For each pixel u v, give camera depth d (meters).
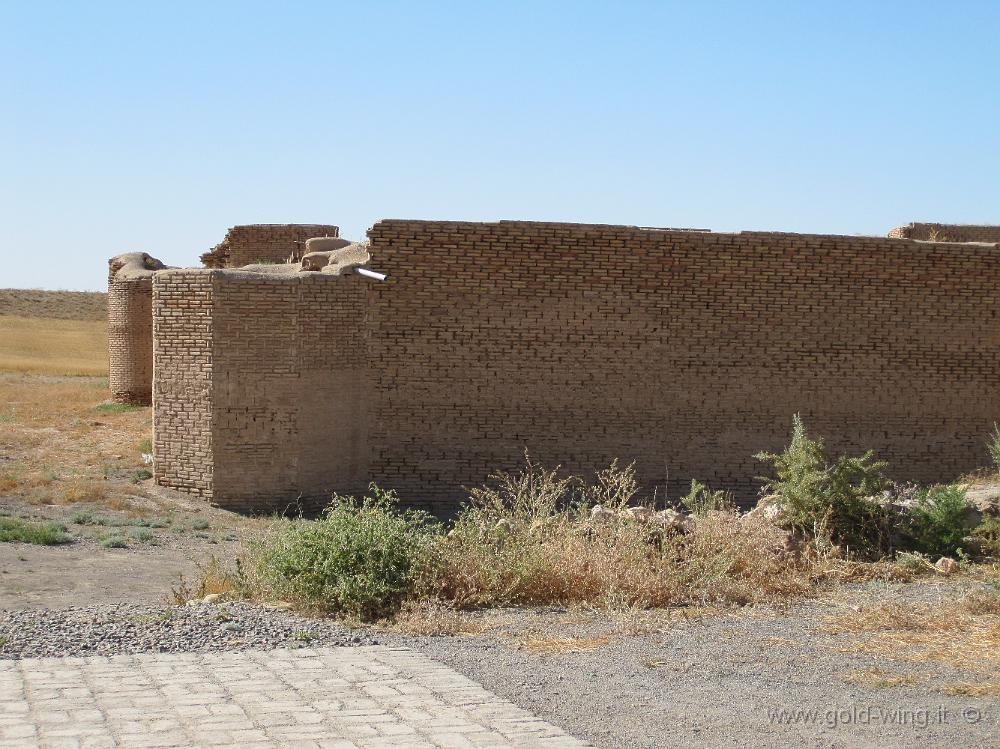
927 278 18.59
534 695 6.31
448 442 16.92
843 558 11.12
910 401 18.61
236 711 5.81
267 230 27.70
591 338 17.30
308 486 16.03
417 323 16.77
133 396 29.55
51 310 96.44
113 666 6.80
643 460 17.53
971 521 12.02
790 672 6.98
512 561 9.72
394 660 7.09
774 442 18.03
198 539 13.79
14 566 11.71
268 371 15.77
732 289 17.78
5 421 25.64
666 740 5.52
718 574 9.81
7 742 5.24
